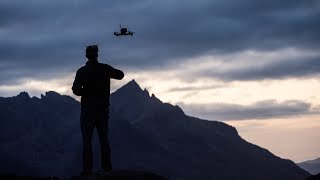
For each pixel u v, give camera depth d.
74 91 24.59
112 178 22.69
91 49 24.92
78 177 23.20
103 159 24.72
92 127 24.59
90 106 24.56
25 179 26.31
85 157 24.27
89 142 24.39
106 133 24.81
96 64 24.92
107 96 25.00
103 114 24.80
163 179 23.45
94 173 23.44
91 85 24.67
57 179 26.25
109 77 25.11
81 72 24.72
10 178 26.34
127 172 23.23
